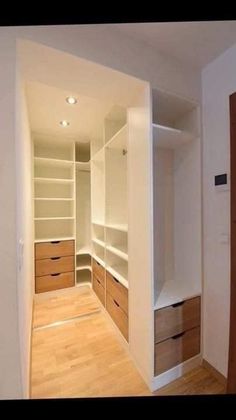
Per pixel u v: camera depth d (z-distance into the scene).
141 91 1.46
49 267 2.85
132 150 1.62
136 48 1.32
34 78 1.32
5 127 0.95
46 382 1.47
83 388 1.42
